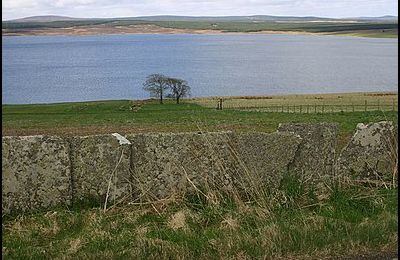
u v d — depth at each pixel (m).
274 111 51.34
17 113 53.34
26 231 6.07
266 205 6.66
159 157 7.12
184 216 6.47
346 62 168.88
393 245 5.67
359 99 68.88
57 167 6.73
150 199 6.99
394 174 7.83
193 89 99.50
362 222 6.18
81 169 6.86
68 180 6.77
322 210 6.72
